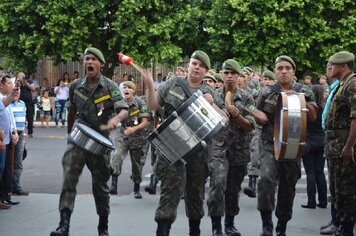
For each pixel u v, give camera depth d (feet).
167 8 77.46
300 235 25.85
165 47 75.51
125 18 75.00
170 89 21.91
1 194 31.45
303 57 74.90
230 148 25.34
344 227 22.93
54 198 33.94
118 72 96.68
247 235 25.68
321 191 31.99
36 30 77.71
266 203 23.65
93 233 25.45
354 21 74.28
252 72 43.29
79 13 74.69
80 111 23.13
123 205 32.58
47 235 25.03
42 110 82.38
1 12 76.74
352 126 21.93
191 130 20.66
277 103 23.15
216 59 78.54
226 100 24.45
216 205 24.44
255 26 74.23
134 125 34.99
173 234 25.46
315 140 31.04
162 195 21.07
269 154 23.73
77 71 96.53
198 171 21.81
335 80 25.07
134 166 35.14
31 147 59.06
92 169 22.77
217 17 75.61
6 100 30.01
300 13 73.31
